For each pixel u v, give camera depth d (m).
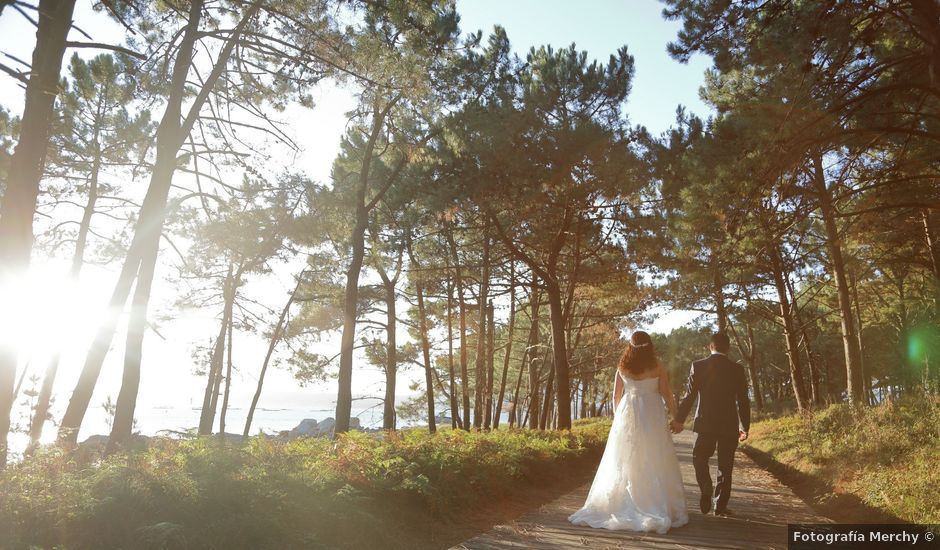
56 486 5.14
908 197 13.34
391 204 19.98
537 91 16.14
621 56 16.94
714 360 7.41
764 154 10.48
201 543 4.87
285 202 16.17
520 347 38.12
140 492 5.25
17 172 6.53
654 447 6.77
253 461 7.00
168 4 10.82
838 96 9.92
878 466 8.93
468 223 18.64
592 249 20.42
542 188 15.88
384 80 11.36
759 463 15.28
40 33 6.82
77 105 19.34
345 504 6.22
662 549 5.56
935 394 12.12
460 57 15.77
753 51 10.28
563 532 6.35
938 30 8.96
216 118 11.58
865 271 27.02
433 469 8.05
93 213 20.55
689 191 12.61
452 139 16.09
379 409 27.64
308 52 10.53
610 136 15.77
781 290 25.47
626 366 7.18
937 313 15.12
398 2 11.47
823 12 9.17
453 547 5.65
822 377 55.16
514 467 9.66
